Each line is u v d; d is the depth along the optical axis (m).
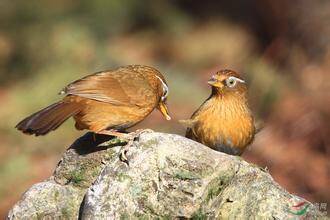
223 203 7.06
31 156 15.48
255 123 9.39
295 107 17.00
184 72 19.75
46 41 19.47
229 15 22.80
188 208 6.79
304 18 19.34
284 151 15.60
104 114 8.06
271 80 17.70
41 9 20.47
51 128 7.73
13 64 19.78
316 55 18.78
